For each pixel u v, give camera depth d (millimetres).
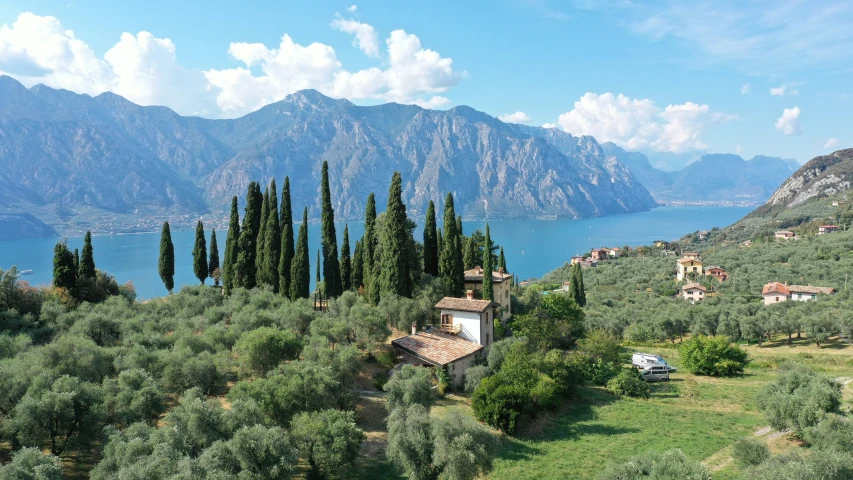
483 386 40188
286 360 39625
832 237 184500
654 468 24734
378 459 31312
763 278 147875
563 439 37562
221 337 43531
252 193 77062
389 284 62125
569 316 71062
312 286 179625
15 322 45812
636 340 91438
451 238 68812
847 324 77938
